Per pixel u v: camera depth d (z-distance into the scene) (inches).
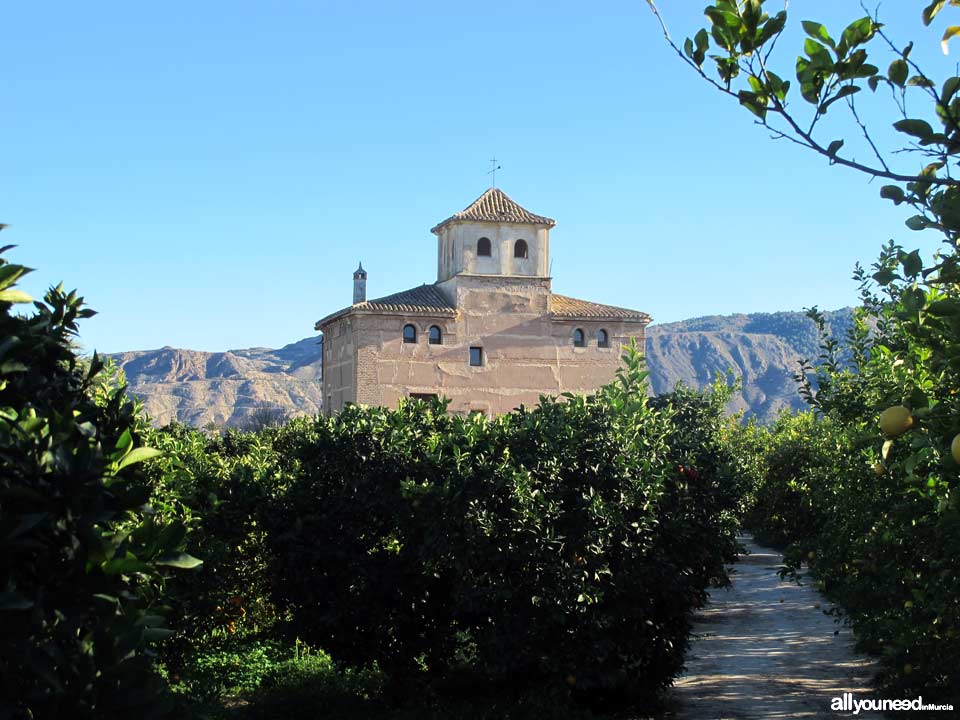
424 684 489.1
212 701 482.9
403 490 441.1
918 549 376.2
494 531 430.3
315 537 475.8
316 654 592.4
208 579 506.6
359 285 2074.3
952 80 162.2
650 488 455.5
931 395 303.4
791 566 480.1
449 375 2046.0
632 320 2151.8
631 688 474.0
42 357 189.6
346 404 513.0
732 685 549.6
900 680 500.7
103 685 146.4
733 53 166.9
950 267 193.6
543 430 466.6
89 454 154.5
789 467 1226.0
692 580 479.8
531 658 436.1
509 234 2121.1
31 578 149.8
